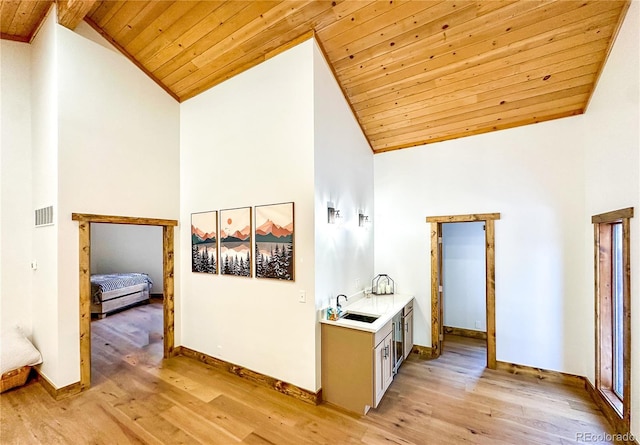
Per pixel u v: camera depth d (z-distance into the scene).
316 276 3.00
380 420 2.72
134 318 6.25
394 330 3.45
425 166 4.26
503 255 3.71
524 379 3.47
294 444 2.41
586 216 3.25
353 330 2.84
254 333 3.43
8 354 3.19
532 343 3.55
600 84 2.87
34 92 3.63
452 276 5.19
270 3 2.82
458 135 4.00
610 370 2.93
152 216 3.96
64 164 3.13
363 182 4.26
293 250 3.11
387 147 4.54
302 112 3.06
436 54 3.08
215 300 3.83
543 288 3.50
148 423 2.68
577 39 2.71
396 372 3.60
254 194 3.45
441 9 2.68
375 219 4.63
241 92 3.60
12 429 2.60
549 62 2.94
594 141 3.04
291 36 3.11
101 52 3.49
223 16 3.06
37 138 3.54
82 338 3.22
